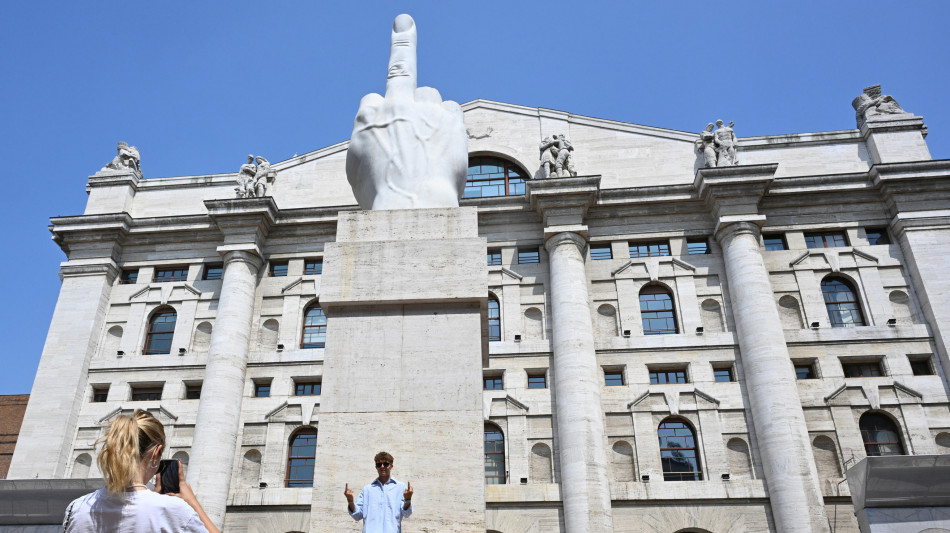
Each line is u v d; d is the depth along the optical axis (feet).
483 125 131.44
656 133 127.85
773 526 97.19
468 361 32.40
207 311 121.08
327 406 31.55
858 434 101.91
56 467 108.68
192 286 122.83
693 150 126.11
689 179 124.06
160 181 133.28
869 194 117.91
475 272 33.83
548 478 103.09
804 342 108.58
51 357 117.08
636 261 117.19
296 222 122.83
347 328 33.27
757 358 104.27
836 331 108.68
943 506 77.41
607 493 97.66
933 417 102.22
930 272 110.11
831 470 101.09
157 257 126.41
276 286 121.08
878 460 76.48
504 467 104.42
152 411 113.50
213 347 112.47
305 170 131.64
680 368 110.32
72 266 123.95
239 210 119.96
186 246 126.82
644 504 99.96
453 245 34.47
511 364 110.42
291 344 116.16
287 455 108.78
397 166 38.75
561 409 103.71
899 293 112.37
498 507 100.17
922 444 100.27
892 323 108.99
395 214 35.78
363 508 26.05
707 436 103.71
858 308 112.68
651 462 102.78
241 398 111.96
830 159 123.34
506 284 116.57
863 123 124.77
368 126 40.24
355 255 34.42
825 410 104.27
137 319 121.39
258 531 102.78
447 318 33.32
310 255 122.72
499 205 120.47
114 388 115.96
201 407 108.27
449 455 30.42
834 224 117.29
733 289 111.04
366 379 32.07
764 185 113.70
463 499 29.58
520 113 131.75
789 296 113.29
